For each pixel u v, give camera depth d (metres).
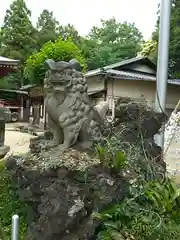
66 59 14.05
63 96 3.36
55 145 3.45
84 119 3.34
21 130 18.92
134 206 2.45
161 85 4.22
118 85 13.19
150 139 3.45
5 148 8.01
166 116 3.68
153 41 16.34
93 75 13.32
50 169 2.73
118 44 30.89
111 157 2.70
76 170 2.62
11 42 32.06
